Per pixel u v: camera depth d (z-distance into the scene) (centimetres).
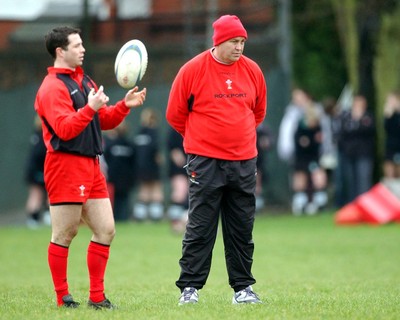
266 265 5097
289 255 5578
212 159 3027
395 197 7781
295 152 8562
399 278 4456
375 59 9656
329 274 4678
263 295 3503
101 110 3053
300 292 3662
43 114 2938
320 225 7556
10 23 8594
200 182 3036
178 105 3070
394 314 2872
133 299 3353
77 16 8688
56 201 2961
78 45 2989
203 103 3030
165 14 8669
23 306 3127
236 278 3120
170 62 8619
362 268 4950
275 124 8644
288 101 8631
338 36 10800
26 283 4288
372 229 7181
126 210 8250
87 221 3033
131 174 8144
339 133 8444
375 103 9625
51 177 2959
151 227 7694
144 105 8656
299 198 8656
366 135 8350
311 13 10694
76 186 2942
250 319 2689
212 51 3053
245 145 3044
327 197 9894
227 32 2973
